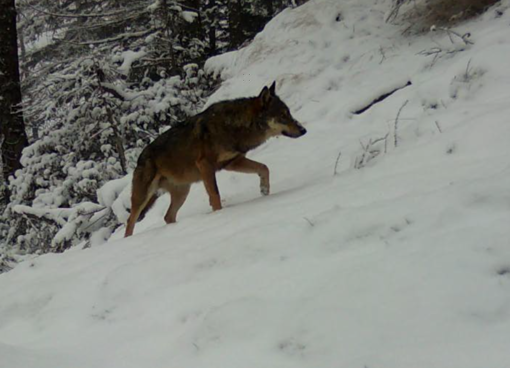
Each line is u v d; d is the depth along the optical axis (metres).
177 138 6.79
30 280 5.46
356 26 10.78
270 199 5.65
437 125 5.71
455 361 2.49
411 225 3.68
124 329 3.82
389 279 3.18
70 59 15.78
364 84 9.08
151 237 5.65
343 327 2.95
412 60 8.98
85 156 12.40
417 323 2.82
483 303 2.82
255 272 3.85
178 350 3.27
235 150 6.56
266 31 12.23
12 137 14.36
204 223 5.51
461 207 3.64
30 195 12.49
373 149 6.38
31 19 19.97
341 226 3.93
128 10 16.25
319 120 8.75
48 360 3.26
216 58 13.06
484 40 8.15
